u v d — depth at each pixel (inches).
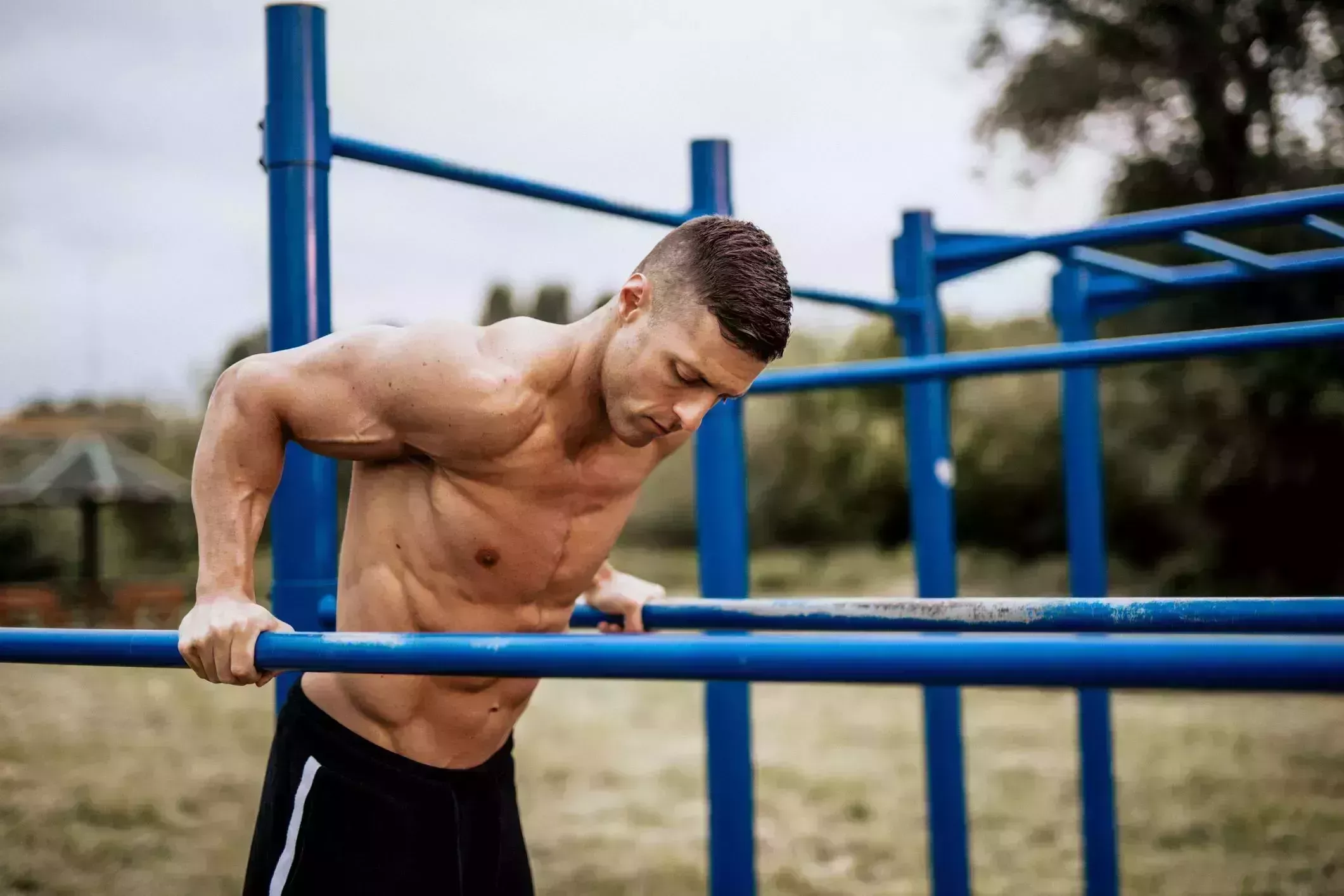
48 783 239.1
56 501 565.9
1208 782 237.3
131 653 56.8
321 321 76.2
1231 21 477.7
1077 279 154.9
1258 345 90.8
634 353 57.1
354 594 65.7
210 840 197.3
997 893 171.6
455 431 59.1
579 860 187.9
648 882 175.6
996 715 320.2
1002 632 71.7
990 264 132.1
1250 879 174.2
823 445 669.3
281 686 79.3
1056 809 220.1
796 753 274.4
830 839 198.8
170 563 705.0
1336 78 463.8
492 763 71.2
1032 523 562.3
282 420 60.9
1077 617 64.6
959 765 126.1
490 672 48.6
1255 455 461.4
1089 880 139.2
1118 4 493.0
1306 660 35.2
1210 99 485.7
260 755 269.4
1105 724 139.3
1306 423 450.3
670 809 221.3
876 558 642.8
